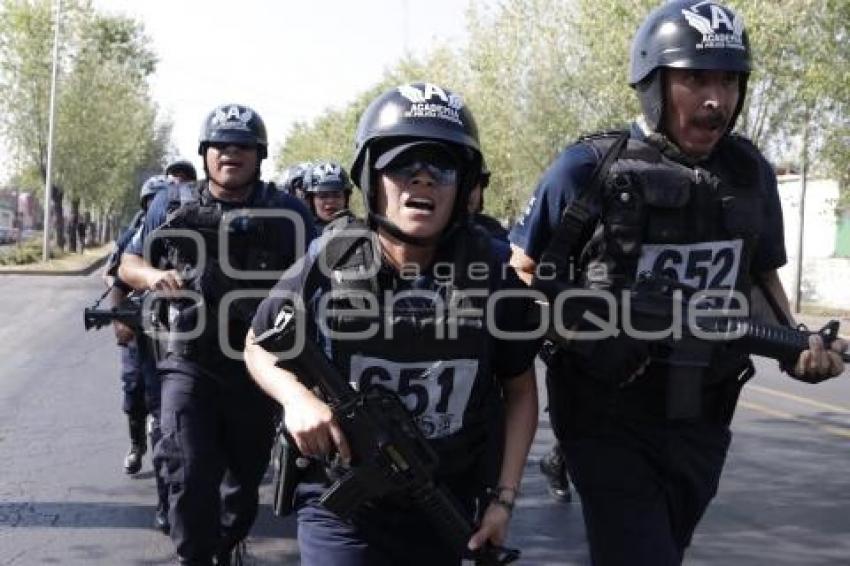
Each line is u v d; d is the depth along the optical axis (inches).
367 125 99.4
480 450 105.1
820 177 946.7
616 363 114.0
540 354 122.3
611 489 115.6
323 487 103.9
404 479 98.1
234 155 170.9
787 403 374.9
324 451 97.8
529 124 1182.9
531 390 107.5
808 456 278.2
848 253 1095.0
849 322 826.8
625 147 118.2
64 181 1641.2
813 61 732.7
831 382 439.2
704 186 116.3
